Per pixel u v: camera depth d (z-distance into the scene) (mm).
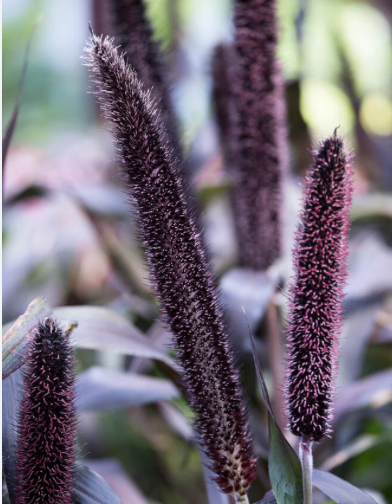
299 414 694
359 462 1270
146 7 869
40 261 1626
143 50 863
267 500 750
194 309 694
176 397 928
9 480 704
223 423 702
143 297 1156
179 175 701
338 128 698
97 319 839
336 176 681
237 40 918
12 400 719
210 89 1074
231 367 706
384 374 965
